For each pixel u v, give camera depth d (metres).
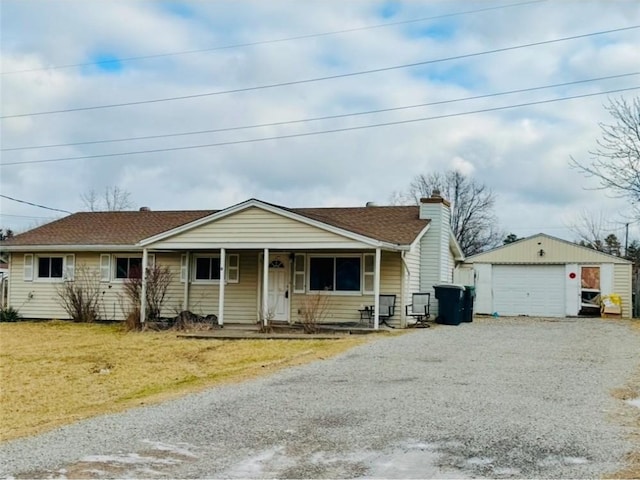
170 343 16.83
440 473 5.75
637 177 20.33
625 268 26.33
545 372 11.26
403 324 19.81
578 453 6.32
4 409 9.73
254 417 7.98
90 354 15.25
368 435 7.05
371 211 23.91
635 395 9.21
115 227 25.00
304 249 19.61
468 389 9.66
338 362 12.65
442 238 22.62
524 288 27.67
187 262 21.95
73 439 7.09
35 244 23.66
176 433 7.26
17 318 23.86
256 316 21.17
